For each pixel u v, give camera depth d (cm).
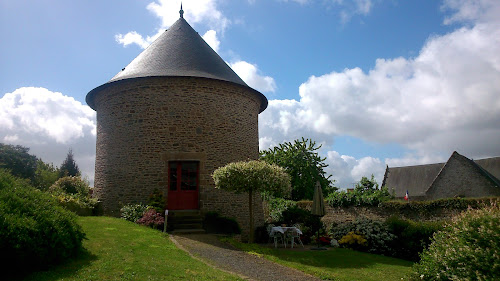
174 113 1430
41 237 656
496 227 605
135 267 716
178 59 1530
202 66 1533
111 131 1498
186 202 1409
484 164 3056
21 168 3275
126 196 1410
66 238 705
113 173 1460
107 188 1472
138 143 1423
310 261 989
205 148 1436
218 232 1316
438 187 2766
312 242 1411
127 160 1432
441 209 1512
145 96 1444
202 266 798
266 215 1855
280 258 995
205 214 1384
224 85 1519
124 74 1520
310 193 2948
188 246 1016
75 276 632
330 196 1880
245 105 1593
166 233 1155
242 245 1088
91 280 622
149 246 927
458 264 617
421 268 716
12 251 609
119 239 951
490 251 588
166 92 1440
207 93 1475
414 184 3569
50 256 668
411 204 1600
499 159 2998
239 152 1528
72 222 762
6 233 606
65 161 3931
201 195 1401
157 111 1430
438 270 661
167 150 1409
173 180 1413
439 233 749
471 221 649
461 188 2659
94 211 1479
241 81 1653
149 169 1402
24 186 794
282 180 1177
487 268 581
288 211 1570
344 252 1195
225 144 1483
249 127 1600
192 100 1450
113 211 1428
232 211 1462
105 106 1547
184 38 1636
